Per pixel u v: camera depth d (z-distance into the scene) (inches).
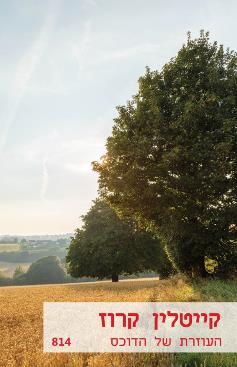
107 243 2564.0
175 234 1343.5
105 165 1389.0
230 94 1332.4
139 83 1448.1
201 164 1282.0
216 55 1393.9
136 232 2566.4
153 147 1314.0
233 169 1259.2
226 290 867.4
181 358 415.8
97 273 2632.9
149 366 390.0
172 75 1391.5
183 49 1407.5
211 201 1299.2
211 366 399.9
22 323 783.1
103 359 404.5
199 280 1258.0
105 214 2655.0
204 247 1344.7
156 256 2598.4
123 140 1343.5
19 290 2206.0
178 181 1268.5
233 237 1315.2
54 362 411.5
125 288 1870.1
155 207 1343.5
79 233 2723.9
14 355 480.4
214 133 1270.9
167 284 1437.0
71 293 1644.9
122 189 1353.3
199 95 1337.4
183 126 1270.9
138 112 1359.5
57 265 5698.8
